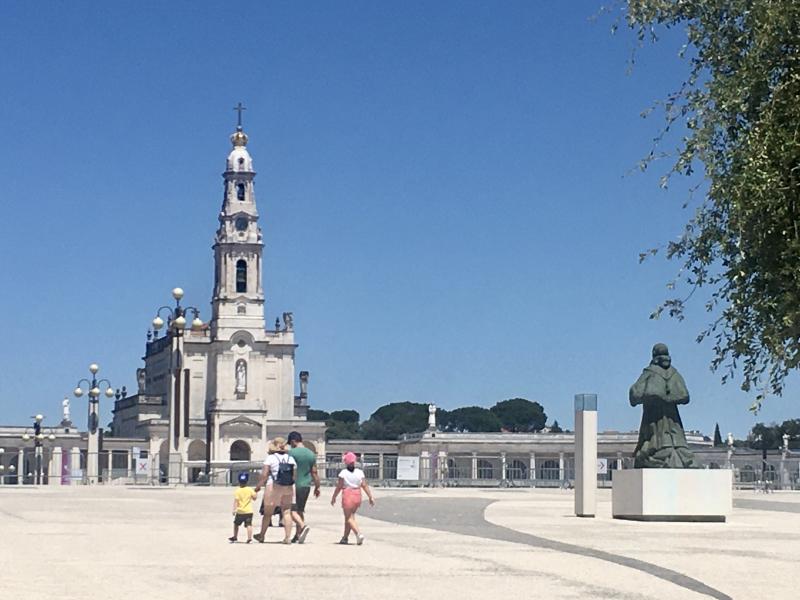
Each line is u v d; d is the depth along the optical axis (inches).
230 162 6594.5
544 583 831.1
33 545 1101.7
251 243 6525.6
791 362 565.3
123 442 6373.0
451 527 1433.3
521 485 4050.2
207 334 6638.8
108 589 765.9
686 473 1578.5
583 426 1676.9
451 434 6392.7
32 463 6205.7
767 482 3599.9
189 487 3408.0
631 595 773.3
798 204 557.6
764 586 835.4
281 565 933.8
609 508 1958.7
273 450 1161.4
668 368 1640.0
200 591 763.4
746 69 572.4
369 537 1256.2
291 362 6692.9
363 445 6638.8
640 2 610.5
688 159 593.9
